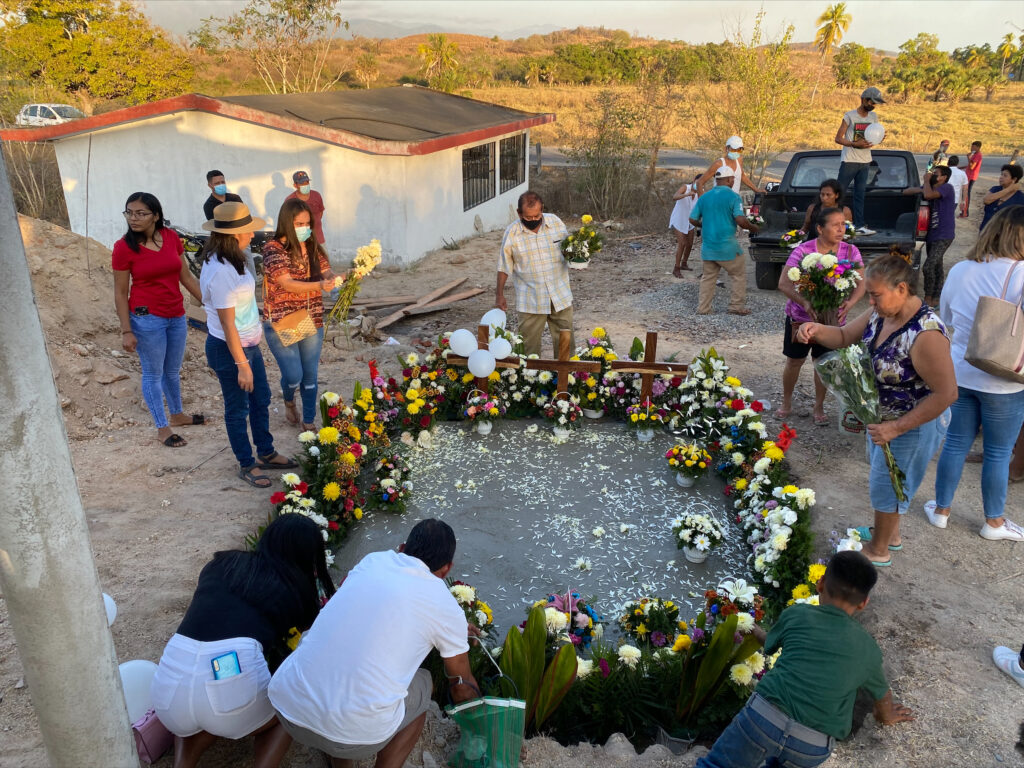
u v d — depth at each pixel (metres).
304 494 4.93
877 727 3.37
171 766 3.03
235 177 13.20
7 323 1.93
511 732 2.94
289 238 5.59
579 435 6.46
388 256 13.19
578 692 3.47
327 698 2.61
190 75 29.66
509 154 18.61
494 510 5.28
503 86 57.97
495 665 3.28
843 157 10.44
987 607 4.19
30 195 16.03
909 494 4.37
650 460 6.00
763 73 19.16
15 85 22.92
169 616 3.95
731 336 9.07
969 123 41.25
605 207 18.36
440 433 6.50
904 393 4.12
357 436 5.59
